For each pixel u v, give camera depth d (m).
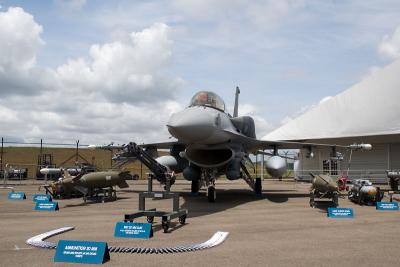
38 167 32.06
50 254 5.57
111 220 9.19
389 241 6.62
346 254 5.62
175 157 16.91
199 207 12.13
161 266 4.92
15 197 14.98
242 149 15.69
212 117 11.57
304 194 17.58
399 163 29.09
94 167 18.20
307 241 6.59
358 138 29.50
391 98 30.08
